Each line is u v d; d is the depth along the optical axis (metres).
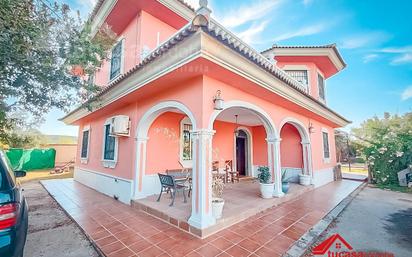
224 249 3.38
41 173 14.79
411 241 3.87
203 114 4.13
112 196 7.08
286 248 3.44
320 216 5.09
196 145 4.22
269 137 6.66
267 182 6.36
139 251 3.31
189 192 6.49
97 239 3.75
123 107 7.36
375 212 5.73
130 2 6.96
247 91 5.43
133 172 6.19
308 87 11.18
